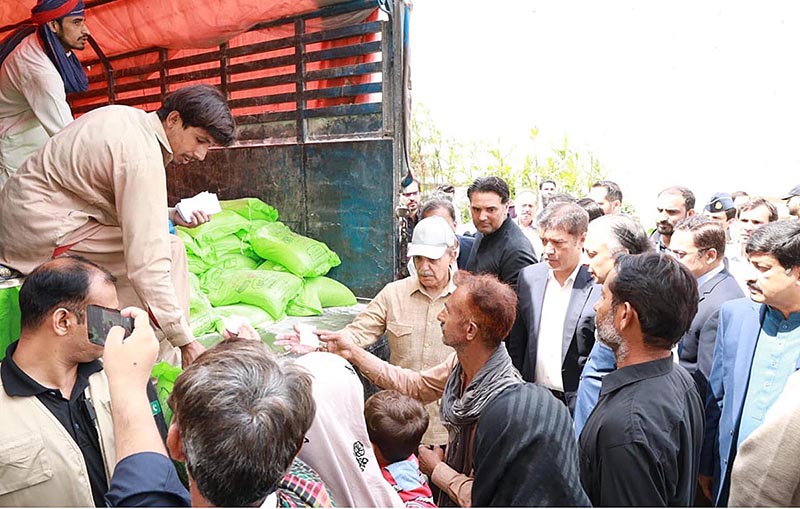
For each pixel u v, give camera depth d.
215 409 0.79
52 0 2.35
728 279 2.43
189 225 2.49
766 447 1.35
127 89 4.69
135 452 0.91
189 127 1.96
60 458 1.38
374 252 3.53
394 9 3.32
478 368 1.57
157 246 1.88
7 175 2.53
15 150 2.53
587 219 2.41
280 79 3.79
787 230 1.77
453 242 2.59
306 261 3.42
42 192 1.88
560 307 2.47
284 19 3.73
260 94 4.04
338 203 3.63
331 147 3.61
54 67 2.43
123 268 2.10
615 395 1.43
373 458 1.30
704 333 2.31
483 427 1.31
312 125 3.72
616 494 1.31
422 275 2.54
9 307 1.89
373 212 3.50
